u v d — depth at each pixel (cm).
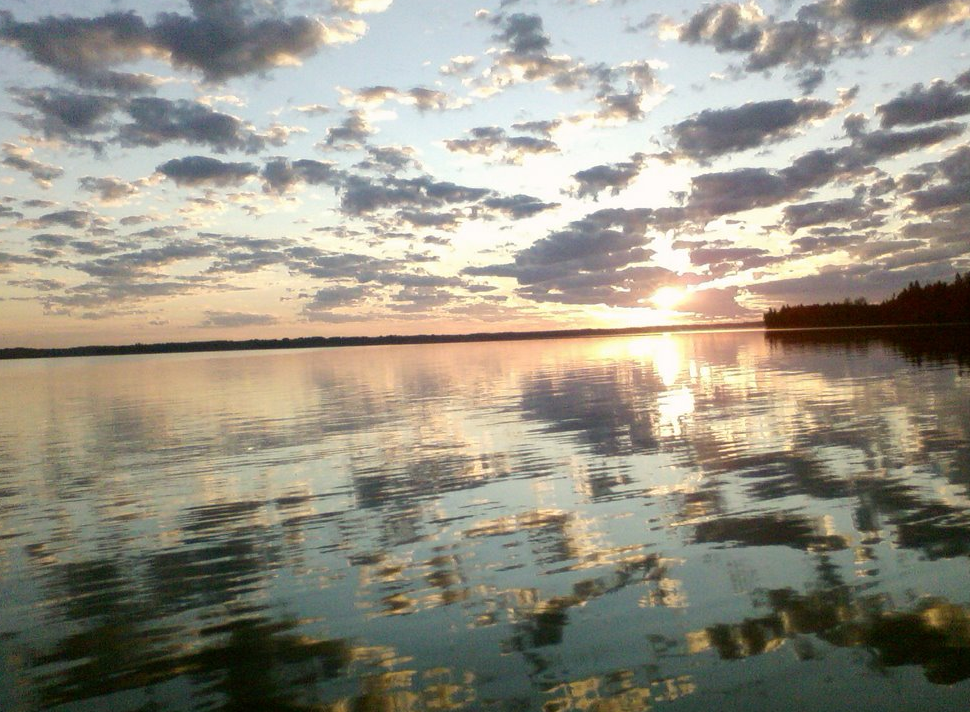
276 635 610
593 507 947
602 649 550
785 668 507
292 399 2767
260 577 754
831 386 2223
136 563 826
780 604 607
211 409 2525
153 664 569
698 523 846
